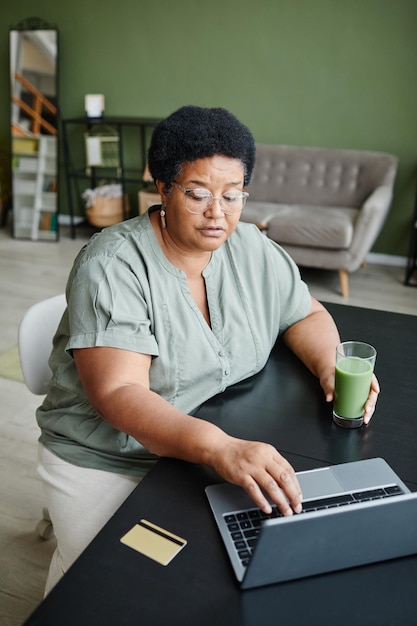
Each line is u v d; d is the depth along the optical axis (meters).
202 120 1.14
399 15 4.16
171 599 0.85
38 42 5.00
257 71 4.65
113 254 1.23
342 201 4.41
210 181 1.16
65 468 1.32
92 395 1.17
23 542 1.99
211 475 1.09
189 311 1.28
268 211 4.31
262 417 1.27
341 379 1.21
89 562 0.91
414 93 4.30
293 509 1.00
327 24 4.36
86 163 5.36
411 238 4.19
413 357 1.53
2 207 5.43
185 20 4.70
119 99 5.11
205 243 1.22
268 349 1.45
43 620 0.82
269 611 0.84
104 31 4.95
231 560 0.91
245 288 1.39
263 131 4.79
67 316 1.34
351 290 4.19
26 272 4.38
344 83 4.45
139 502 1.03
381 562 0.93
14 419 2.62
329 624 0.82
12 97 5.11
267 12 4.48
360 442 1.20
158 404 1.13
